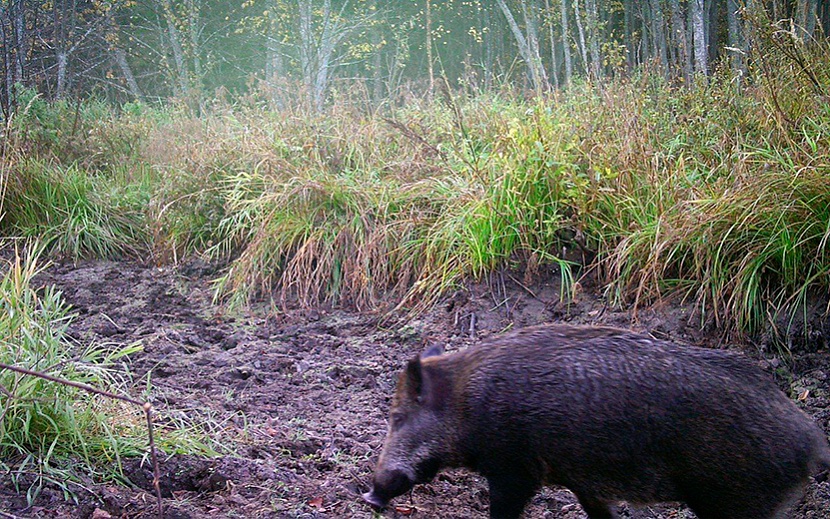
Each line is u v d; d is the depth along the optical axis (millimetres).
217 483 4207
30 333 4383
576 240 6984
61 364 4492
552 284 6988
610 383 3443
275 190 8375
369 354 6418
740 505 3346
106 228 9133
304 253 7684
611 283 6570
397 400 3791
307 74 16359
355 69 20625
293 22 18125
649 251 6535
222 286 7777
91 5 21625
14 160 9250
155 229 8922
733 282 6105
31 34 17062
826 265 5902
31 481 3836
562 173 7133
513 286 7027
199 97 14680
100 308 7449
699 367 3420
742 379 3404
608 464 3469
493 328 6680
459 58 20141
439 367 3770
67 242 8852
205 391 5527
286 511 3971
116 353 4680
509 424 3564
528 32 14531
